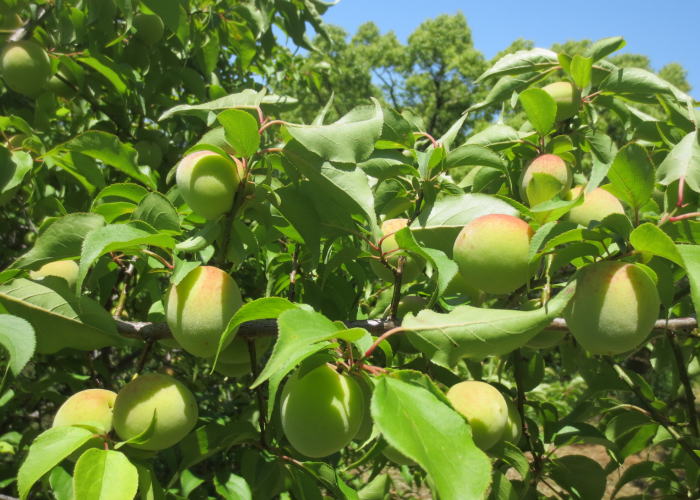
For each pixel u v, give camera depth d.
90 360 2.22
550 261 1.48
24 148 2.40
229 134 1.50
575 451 8.21
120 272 2.51
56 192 3.12
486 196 1.73
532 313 1.23
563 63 2.29
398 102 26.17
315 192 1.76
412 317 1.30
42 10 3.06
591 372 2.46
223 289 1.48
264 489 1.84
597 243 1.35
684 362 2.46
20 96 3.64
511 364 2.30
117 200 2.04
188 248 1.49
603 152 2.24
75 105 3.63
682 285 2.46
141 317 3.24
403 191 2.17
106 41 3.23
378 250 1.66
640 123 2.30
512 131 2.19
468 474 0.94
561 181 1.94
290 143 1.61
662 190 1.99
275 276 2.41
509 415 1.73
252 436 1.77
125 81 3.11
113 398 1.57
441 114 24.31
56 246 1.56
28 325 1.38
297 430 1.21
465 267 1.51
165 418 1.44
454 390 1.53
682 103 2.12
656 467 2.28
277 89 6.21
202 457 1.73
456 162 1.93
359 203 1.59
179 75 3.53
